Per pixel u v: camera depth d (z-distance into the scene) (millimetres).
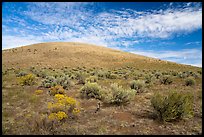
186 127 8938
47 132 8180
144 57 88938
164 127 8953
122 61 73562
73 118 9914
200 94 15188
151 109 11484
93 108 11875
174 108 9641
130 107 12023
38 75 32594
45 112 10711
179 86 19906
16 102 12984
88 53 83438
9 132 8125
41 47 94750
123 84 21750
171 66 61469
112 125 9156
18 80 21938
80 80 23812
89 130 8547
